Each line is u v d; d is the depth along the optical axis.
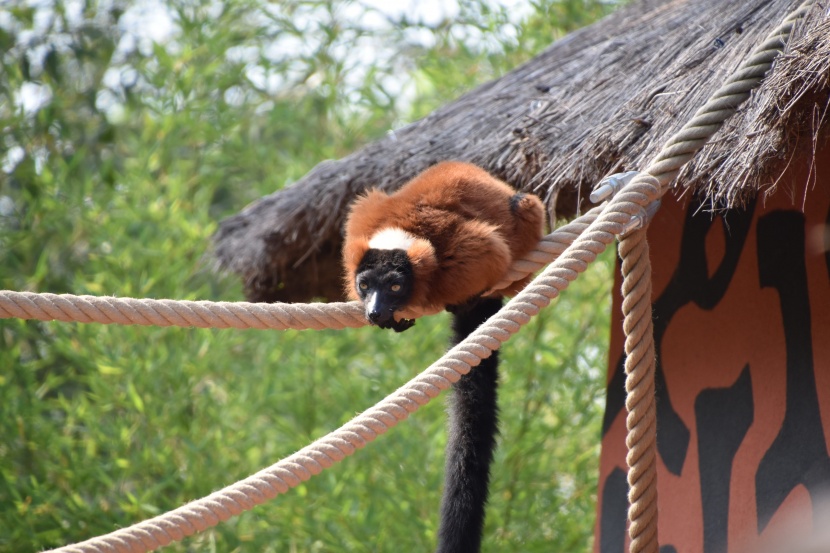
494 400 6.28
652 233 7.38
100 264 13.05
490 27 13.31
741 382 6.33
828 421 5.58
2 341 13.42
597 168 6.23
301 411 13.24
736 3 7.07
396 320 5.62
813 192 5.85
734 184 4.82
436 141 8.05
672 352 7.03
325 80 14.87
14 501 11.98
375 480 12.80
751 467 6.10
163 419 12.52
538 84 8.11
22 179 14.38
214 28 14.58
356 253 5.57
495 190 5.77
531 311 4.82
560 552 12.27
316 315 5.50
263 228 8.99
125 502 12.30
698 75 6.23
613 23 9.02
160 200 13.52
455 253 5.40
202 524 4.56
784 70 4.58
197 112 14.13
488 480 6.09
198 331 13.02
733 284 6.50
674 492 6.82
